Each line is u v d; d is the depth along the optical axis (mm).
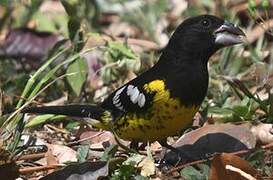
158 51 14789
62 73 13070
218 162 9047
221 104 11883
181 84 9875
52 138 11570
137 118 10086
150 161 9492
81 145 10844
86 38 12984
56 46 13047
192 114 10047
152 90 9906
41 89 11930
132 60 12727
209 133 10398
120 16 15789
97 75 13398
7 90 12273
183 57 10023
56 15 15078
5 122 10383
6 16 15172
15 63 14578
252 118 11164
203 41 10047
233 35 10102
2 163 9531
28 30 14867
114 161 9625
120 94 10273
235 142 10289
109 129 10531
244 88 11531
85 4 14336
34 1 15172
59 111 10695
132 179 9375
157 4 15625
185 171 9500
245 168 9219
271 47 13969
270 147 10211
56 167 10039
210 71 12961
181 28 10102
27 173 10039
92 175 9453
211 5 15234
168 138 11094
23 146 10805
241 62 13320
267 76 12078
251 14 12914
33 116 11734
